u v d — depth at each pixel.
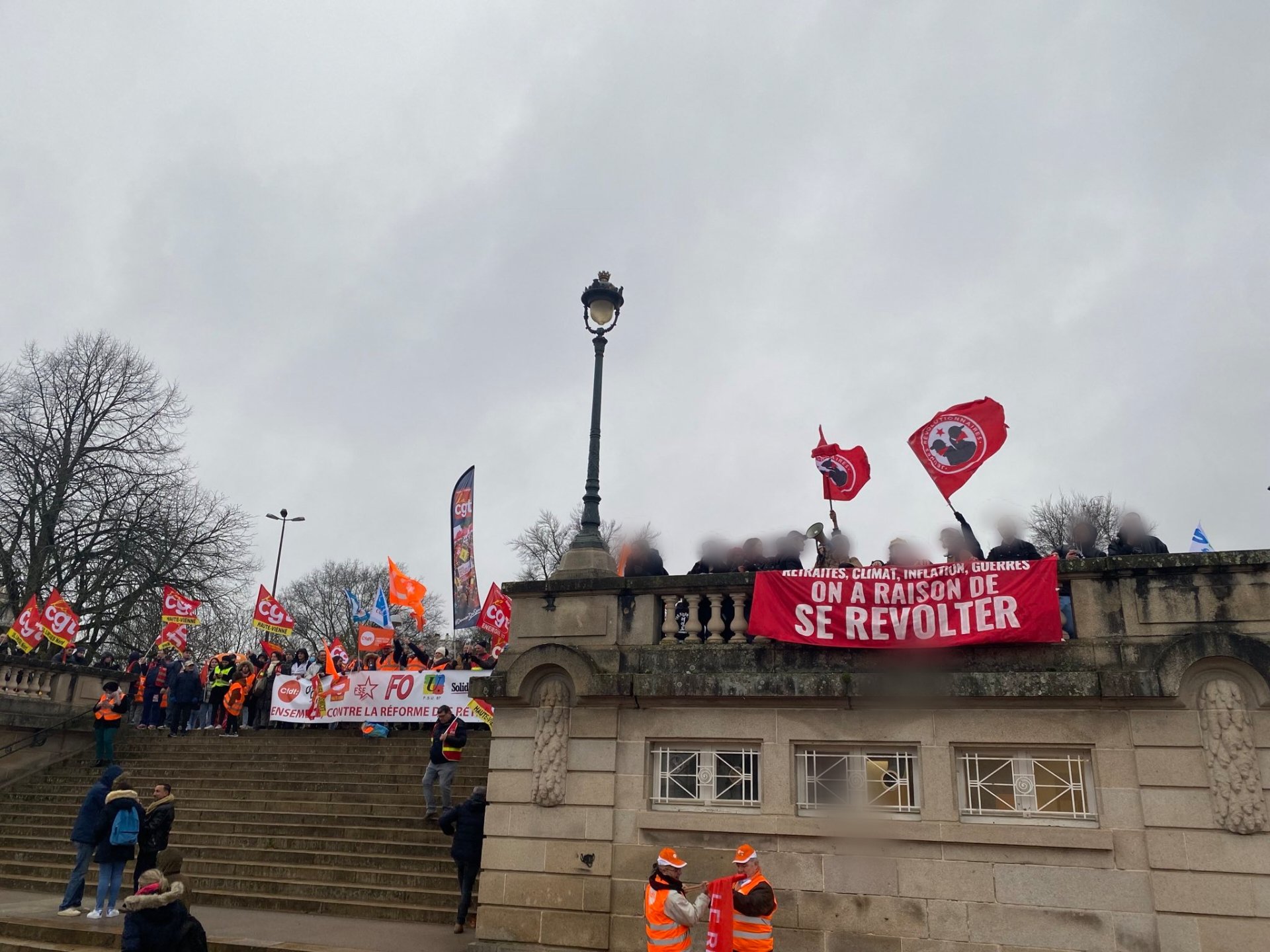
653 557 13.40
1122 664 10.30
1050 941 9.88
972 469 12.00
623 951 11.02
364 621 26.56
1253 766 9.66
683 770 11.66
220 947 11.47
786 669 11.38
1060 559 10.80
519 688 12.11
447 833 13.31
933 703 10.78
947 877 10.34
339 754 19.62
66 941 11.92
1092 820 10.19
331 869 14.81
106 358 34.19
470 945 11.42
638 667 11.94
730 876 9.17
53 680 22.20
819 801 11.09
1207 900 9.48
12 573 30.53
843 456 13.28
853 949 10.39
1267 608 10.09
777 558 12.96
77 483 32.44
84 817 13.34
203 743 21.19
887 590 11.21
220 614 34.91
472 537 21.25
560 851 11.55
